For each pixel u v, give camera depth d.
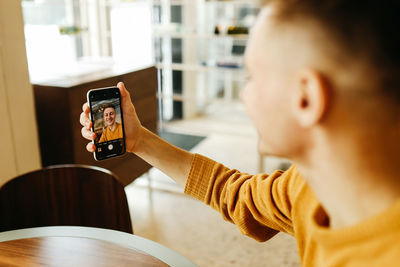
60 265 0.86
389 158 0.36
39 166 2.09
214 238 2.32
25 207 1.31
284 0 0.38
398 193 0.37
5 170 1.93
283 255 2.15
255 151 3.77
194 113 4.79
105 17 3.30
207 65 3.45
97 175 1.31
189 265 0.87
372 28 0.33
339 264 0.41
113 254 0.90
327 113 0.36
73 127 1.99
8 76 1.87
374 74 0.34
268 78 0.40
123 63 2.64
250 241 2.29
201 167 0.82
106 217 1.32
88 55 3.34
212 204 0.82
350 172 0.38
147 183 3.05
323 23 0.35
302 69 0.37
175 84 4.58
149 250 0.92
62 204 1.35
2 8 1.80
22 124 1.97
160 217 2.56
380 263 0.37
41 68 2.38
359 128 0.36
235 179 0.79
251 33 0.42
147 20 3.91
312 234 0.44
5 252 0.91
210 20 4.70
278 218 0.70
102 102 0.83
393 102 0.34
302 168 0.43
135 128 0.84
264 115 0.41
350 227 0.39
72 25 2.78
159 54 4.41
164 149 0.84
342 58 0.34
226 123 4.58
